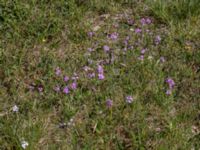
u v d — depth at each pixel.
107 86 1.10
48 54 1.20
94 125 1.01
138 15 1.36
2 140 0.97
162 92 1.07
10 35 1.25
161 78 1.11
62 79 1.12
